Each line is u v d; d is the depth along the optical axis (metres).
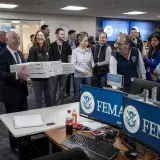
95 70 4.03
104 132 1.79
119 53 2.75
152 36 3.23
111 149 1.51
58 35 4.43
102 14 9.52
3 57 2.39
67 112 2.07
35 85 3.18
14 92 2.51
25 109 2.71
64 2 6.53
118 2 6.50
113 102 1.68
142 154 1.44
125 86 2.62
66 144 1.61
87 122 2.01
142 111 1.38
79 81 3.81
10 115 2.18
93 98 1.82
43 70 2.36
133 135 1.47
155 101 1.63
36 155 2.14
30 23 8.98
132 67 2.74
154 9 7.95
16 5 7.09
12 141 2.69
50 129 1.86
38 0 6.17
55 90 4.42
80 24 10.06
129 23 11.50
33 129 1.84
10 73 2.34
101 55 3.99
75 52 3.78
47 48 3.32
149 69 3.22
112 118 1.70
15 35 2.44
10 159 2.57
